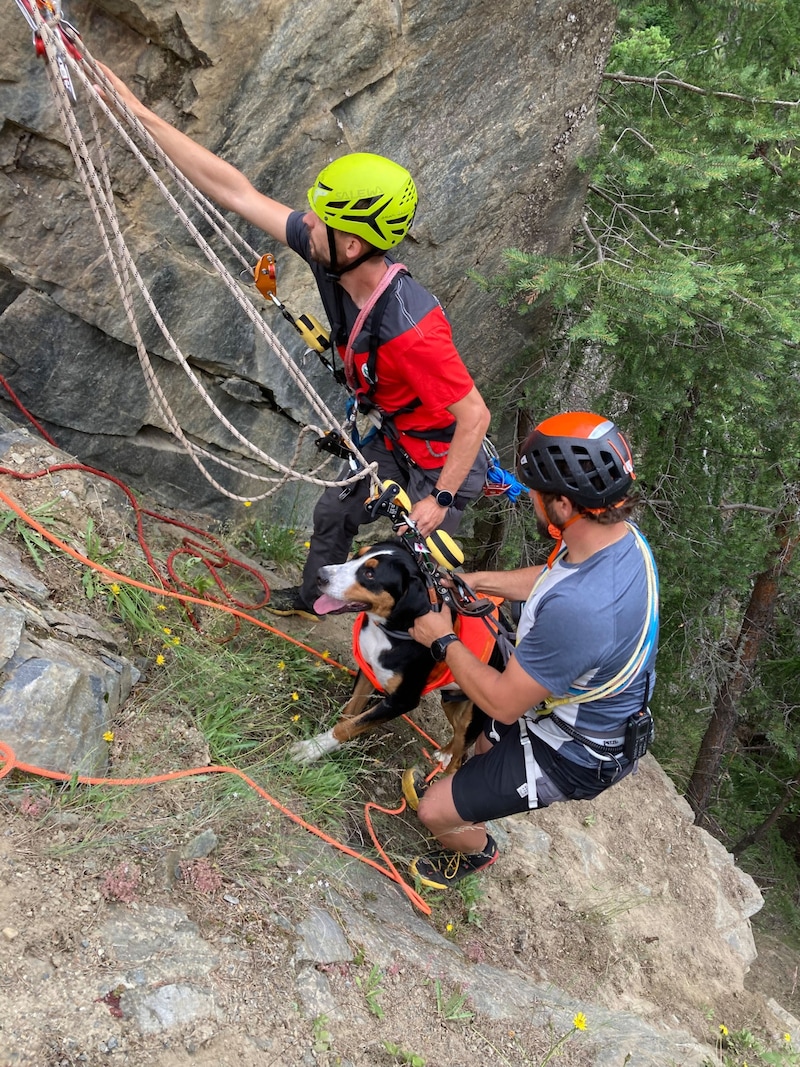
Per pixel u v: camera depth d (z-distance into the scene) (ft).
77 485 11.62
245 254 13.26
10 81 10.23
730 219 18.25
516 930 11.86
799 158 17.81
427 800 9.95
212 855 8.47
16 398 12.30
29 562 10.05
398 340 8.95
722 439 22.91
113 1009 6.56
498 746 9.54
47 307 11.84
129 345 12.75
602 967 12.45
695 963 14.70
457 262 16.10
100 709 8.84
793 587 29.22
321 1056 7.41
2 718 7.88
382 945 9.14
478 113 14.47
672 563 23.43
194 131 12.00
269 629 12.25
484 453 10.97
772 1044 13.75
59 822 7.80
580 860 14.87
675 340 17.52
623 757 8.91
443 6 12.92
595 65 15.34
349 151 13.48
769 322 15.42
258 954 7.77
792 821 37.99
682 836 18.35
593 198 18.28
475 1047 8.86
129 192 11.72
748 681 31.68
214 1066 6.68
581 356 20.24
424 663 10.20
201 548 13.62
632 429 21.54
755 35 20.43
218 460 9.82
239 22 11.38
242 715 10.81
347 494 11.50
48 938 6.81
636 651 8.25
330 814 10.55
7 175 10.84
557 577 8.25
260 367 14.40
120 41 11.06
